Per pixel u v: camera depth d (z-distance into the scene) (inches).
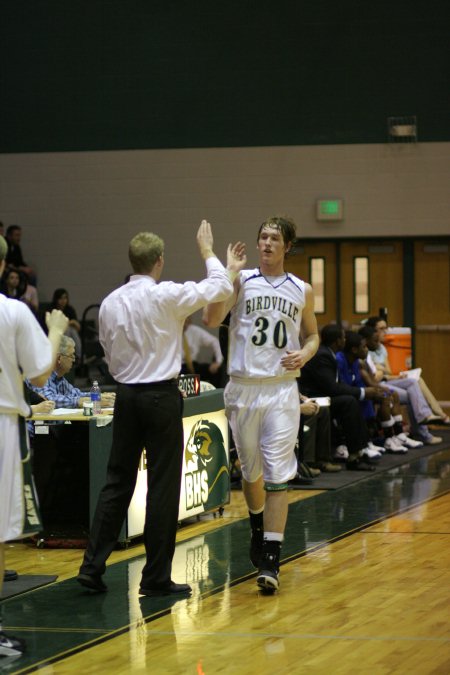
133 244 283.0
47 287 812.0
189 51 796.0
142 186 802.8
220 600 274.1
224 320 299.6
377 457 567.5
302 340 296.7
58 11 802.2
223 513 412.8
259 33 791.1
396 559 321.7
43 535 358.3
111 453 286.4
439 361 803.4
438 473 514.0
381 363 655.1
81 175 806.5
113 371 284.8
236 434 288.8
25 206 812.0
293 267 815.1
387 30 781.9
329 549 338.6
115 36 800.3
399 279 804.6
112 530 285.7
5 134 812.0
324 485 475.8
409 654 224.4
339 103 788.6
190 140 799.1
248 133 795.4
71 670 218.7
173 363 280.8
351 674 211.6
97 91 803.4
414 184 784.3
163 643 236.2
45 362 230.7
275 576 278.5
